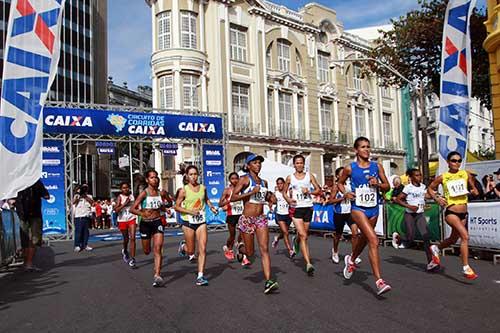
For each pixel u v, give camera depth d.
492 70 15.91
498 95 15.80
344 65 39.66
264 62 32.97
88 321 5.38
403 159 45.91
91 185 54.19
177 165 28.73
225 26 30.70
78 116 17.94
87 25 56.44
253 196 6.71
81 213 13.61
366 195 6.20
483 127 53.38
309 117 36.06
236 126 30.81
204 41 30.16
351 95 40.12
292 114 35.06
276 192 10.34
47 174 17.56
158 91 29.53
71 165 18.17
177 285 7.39
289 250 10.21
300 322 5.04
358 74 41.50
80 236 13.59
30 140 8.33
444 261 9.41
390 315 5.21
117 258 11.41
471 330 4.62
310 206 8.32
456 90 11.00
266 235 6.64
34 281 8.21
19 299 6.72
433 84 24.39
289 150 34.03
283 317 5.26
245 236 6.77
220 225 20.70
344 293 6.41
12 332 5.03
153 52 29.69
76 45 54.34
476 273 7.92
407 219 9.16
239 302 6.07
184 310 5.73
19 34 8.47
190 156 28.80
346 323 4.95
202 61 29.48
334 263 9.36
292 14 35.69
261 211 6.76
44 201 17.41
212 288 7.05
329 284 7.09
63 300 6.57
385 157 43.66
